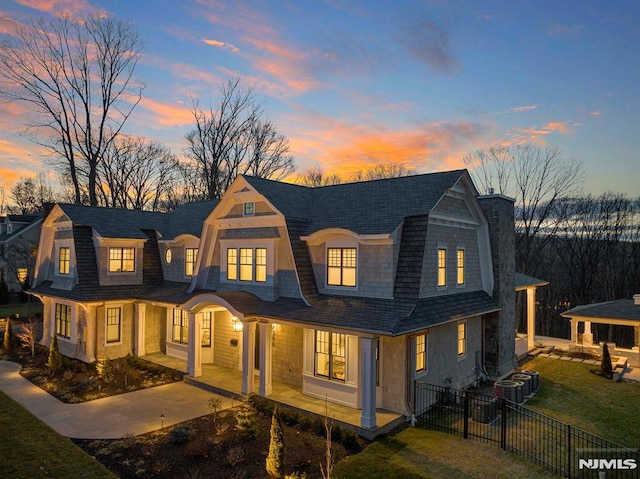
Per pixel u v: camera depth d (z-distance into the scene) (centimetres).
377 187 1669
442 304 1429
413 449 1099
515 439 1181
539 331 4272
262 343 1453
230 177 4444
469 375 1705
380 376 1337
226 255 1806
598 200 4259
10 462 989
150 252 2202
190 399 1455
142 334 2030
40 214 4647
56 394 1495
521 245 4312
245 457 1025
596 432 1265
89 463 988
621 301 2342
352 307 1338
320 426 1175
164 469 957
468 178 1603
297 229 1552
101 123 3406
